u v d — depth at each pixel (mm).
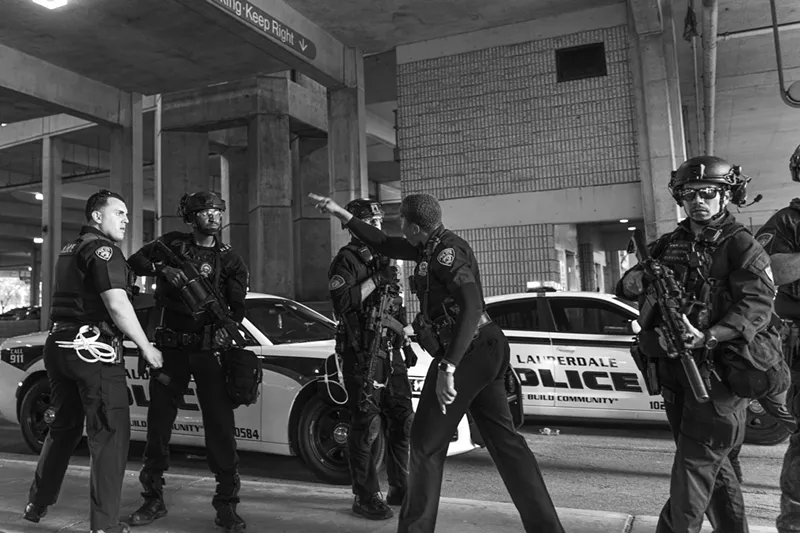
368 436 3643
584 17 11500
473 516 3564
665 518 2605
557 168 11539
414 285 2902
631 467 5344
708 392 2404
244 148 21000
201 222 3676
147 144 25641
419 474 2762
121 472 3295
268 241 16344
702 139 20562
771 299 2379
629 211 11062
